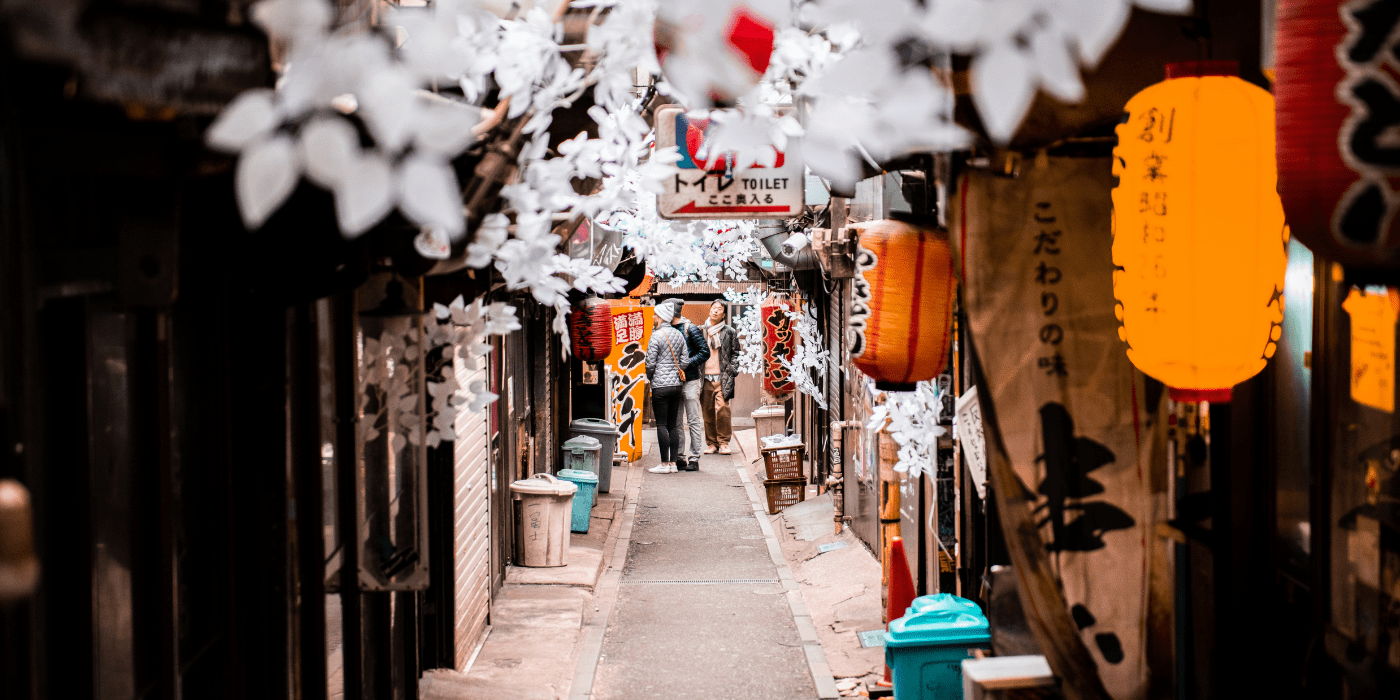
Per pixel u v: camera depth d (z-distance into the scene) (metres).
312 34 1.52
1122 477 3.30
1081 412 3.30
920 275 4.52
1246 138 2.44
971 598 6.42
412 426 4.64
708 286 23.62
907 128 1.71
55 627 2.48
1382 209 1.81
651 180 4.16
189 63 1.91
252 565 3.79
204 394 3.52
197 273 3.46
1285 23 1.90
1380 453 2.79
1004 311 3.30
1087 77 3.11
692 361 18.86
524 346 12.35
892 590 7.04
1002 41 1.44
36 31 1.52
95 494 2.71
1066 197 3.28
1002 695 3.68
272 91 2.17
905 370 4.59
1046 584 3.29
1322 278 3.11
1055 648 3.31
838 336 13.06
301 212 3.30
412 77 1.70
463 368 7.99
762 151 2.42
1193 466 3.48
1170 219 2.48
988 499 5.80
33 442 2.09
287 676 3.85
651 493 16.84
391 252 3.57
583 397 17.98
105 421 2.78
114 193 2.57
